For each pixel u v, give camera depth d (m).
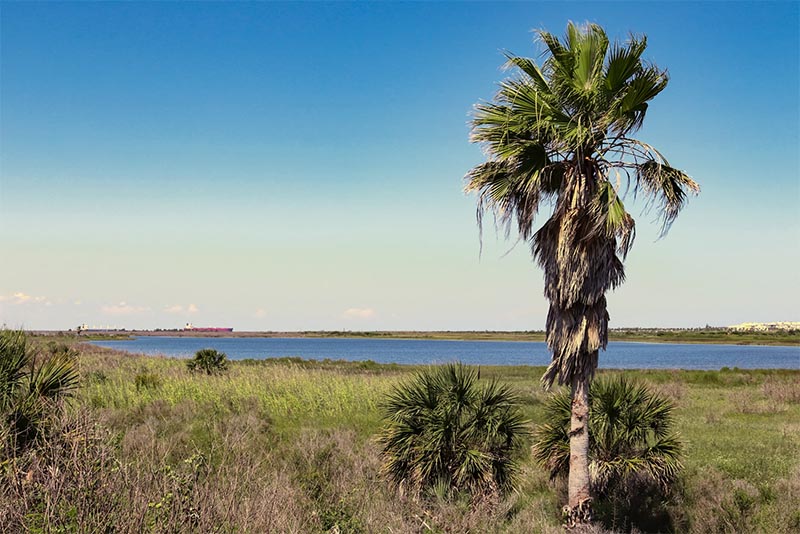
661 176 7.52
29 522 4.02
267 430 14.45
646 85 7.53
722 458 12.37
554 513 8.81
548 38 8.01
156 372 27.78
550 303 8.21
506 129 7.88
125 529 4.14
